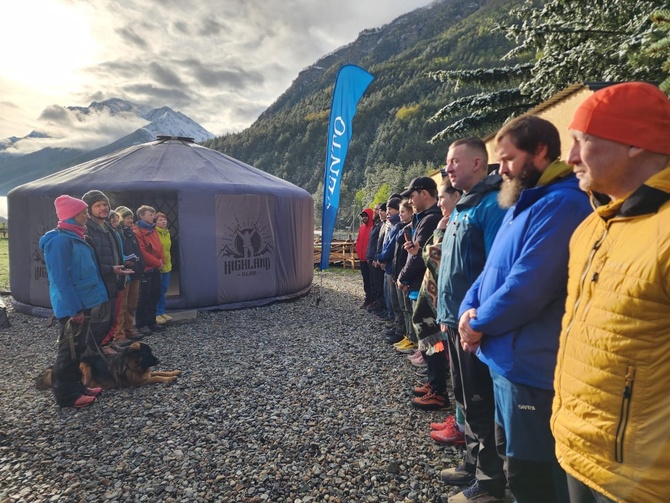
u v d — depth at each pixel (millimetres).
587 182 1173
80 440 3016
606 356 1060
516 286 1524
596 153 1114
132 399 3729
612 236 1111
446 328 2350
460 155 2332
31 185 7324
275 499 2340
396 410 3438
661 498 967
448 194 2855
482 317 1629
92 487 2463
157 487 2453
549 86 9289
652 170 1080
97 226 4398
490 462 2141
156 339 5648
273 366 4578
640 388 1000
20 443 2975
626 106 1079
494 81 12922
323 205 7387
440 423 3035
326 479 2512
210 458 2764
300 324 6523
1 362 4805
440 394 3428
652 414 988
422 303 3160
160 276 6035
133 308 5594
